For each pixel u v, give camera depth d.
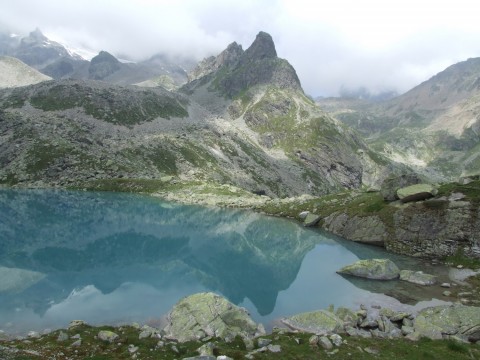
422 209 55.12
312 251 58.53
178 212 89.62
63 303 34.50
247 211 91.75
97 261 50.69
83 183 129.38
